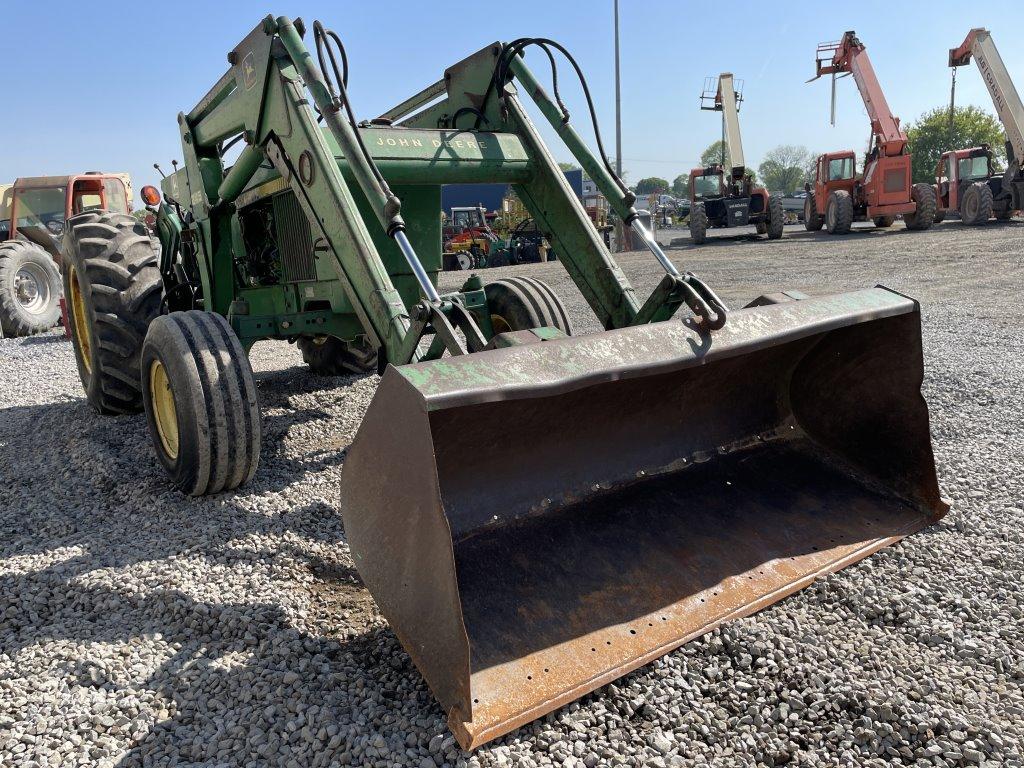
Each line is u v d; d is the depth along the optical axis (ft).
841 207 60.80
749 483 9.55
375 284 9.17
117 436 14.98
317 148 9.94
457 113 13.69
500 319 14.78
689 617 7.47
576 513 8.52
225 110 12.22
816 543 8.72
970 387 15.76
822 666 6.94
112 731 6.38
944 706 6.38
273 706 6.54
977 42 57.41
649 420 9.35
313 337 18.83
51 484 12.64
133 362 15.02
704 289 8.70
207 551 9.53
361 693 6.70
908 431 9.46
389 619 6.50
